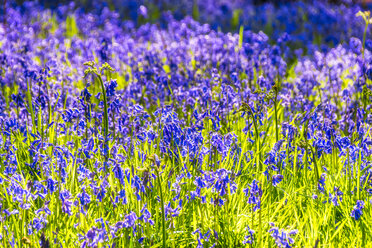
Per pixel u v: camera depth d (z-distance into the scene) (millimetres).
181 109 8109
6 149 6082
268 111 7570
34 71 7141
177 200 5176
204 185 4570
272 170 5570
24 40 11727
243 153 6203
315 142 5973
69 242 4504
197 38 11898
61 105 7621
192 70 10203
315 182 5766
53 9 20547
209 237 4629
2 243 4273
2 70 9781
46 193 4574
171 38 13750
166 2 24359
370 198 5352
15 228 4555
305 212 5254
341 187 5578
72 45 12125
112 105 5918
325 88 9664
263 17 20422
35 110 7363
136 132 5977
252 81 10180
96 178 5340
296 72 11570
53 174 5039
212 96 7590
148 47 13328
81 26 16781
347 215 4961
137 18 20297
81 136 6520
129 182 4840
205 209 5039
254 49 11344
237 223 5039
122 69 10703
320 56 10844
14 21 14258
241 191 5520
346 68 10664
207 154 5957
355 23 19406
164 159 5812
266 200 5469
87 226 4438
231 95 7297
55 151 5148
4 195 5086
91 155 5723
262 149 6281
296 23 20250
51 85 8172
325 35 17859
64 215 4727
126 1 22422
